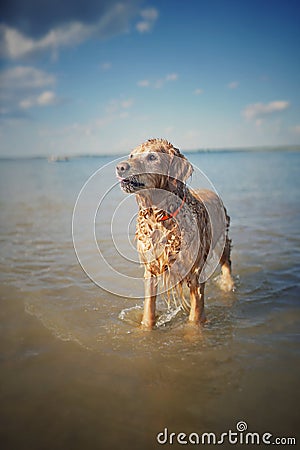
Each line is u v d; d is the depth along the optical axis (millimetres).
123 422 986
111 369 1197
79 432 954
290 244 2422
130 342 1354
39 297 1670
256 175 6566
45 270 1990
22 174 8555
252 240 2529
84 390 1101
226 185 5309
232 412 1019
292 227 2854
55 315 1521
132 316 1548
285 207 3652
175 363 1230
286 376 1159
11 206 3959
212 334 1410
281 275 1943
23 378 1146
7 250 2338
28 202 4219
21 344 1320
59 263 2096
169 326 1482
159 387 1116
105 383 1131
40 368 1194
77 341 1348
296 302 1659
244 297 1717
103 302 1647
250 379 1148
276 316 1541
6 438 934
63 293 1719
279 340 1362
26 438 935
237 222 3070
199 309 1484
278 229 2801
